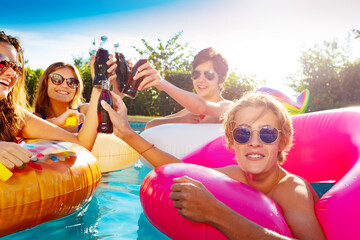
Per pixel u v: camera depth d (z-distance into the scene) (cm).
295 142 248
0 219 156
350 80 869
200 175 169
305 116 262
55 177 178
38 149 193
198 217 141
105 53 227
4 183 157
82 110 387
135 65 235
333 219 145
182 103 288
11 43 214
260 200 152
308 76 930
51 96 361
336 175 236
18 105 235
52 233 180
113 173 338
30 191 164
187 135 357
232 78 1083
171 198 150
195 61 425
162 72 1614
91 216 209
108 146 335
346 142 214
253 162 170
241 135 171
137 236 181
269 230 133
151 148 216
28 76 1362
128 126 211
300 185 167
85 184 198
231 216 137
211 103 313
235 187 160
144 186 187
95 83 224
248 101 176
